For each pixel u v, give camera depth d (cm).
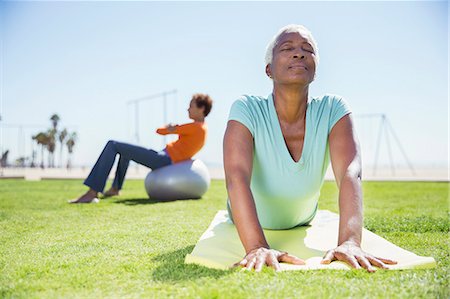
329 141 208
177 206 389
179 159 474
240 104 208
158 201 444
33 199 454
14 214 329
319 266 153
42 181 843
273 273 143
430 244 204
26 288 137
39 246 203
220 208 374
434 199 454
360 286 130
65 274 152
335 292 125
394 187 658
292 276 140
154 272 152
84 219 301
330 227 248
